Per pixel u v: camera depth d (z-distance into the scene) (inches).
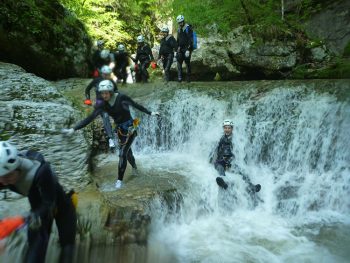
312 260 175.2
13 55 385.1
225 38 464.8
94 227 172.6
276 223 218.8
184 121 322.7
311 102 287.0
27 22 381.1
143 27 731.4
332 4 466.3
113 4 684.1
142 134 323.6
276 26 436.5
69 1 552.7
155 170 255.9
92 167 253.4
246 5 488.7
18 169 104.2
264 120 299.1
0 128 213.2
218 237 200.4
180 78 382.9
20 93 258.8
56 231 152.5
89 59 476.1
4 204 171.0
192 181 234.8
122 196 201.5
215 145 296.5
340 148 264.7
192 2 498.3
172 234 200.2
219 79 458.3
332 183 248.2
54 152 213.9
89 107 296.0
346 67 380.5
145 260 180.4
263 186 253.1
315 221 221.6
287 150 285.1
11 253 141.9
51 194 109.6
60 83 416.8
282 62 417.7
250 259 176.2
